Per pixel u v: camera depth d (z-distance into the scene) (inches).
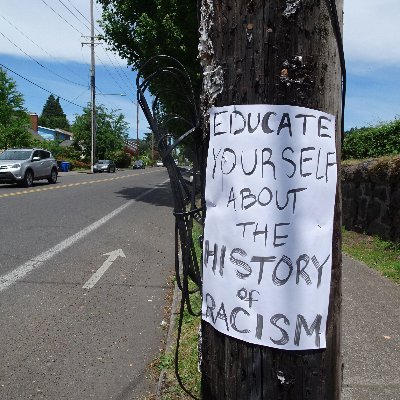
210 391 75.9
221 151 71.4
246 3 66.5
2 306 200.7
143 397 133.0
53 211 482.6
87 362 152.6
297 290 68.0
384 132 382.9
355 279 233.1
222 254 72.1
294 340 67.9
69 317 190.2
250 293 69.6
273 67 66.1
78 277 246.4
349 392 126.5
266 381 68.8
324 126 68.2
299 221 68.0
